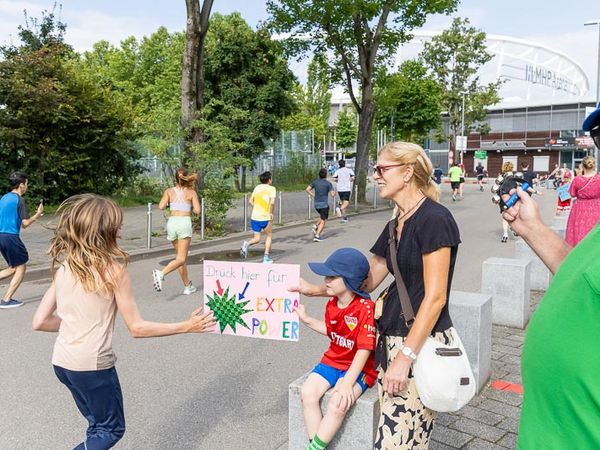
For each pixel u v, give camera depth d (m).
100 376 2.92
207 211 14.50
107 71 49.53
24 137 19.12
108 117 21.78
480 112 54.88
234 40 30.36
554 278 1.43
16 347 6.16
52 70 20.50
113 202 3.01
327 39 22.23
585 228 6.42
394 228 2.70
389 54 23.47
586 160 9.62
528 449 1.36
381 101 23.91
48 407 4.66
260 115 30.47
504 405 4.47
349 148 69.50
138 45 50.28
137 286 9.30
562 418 1.31
